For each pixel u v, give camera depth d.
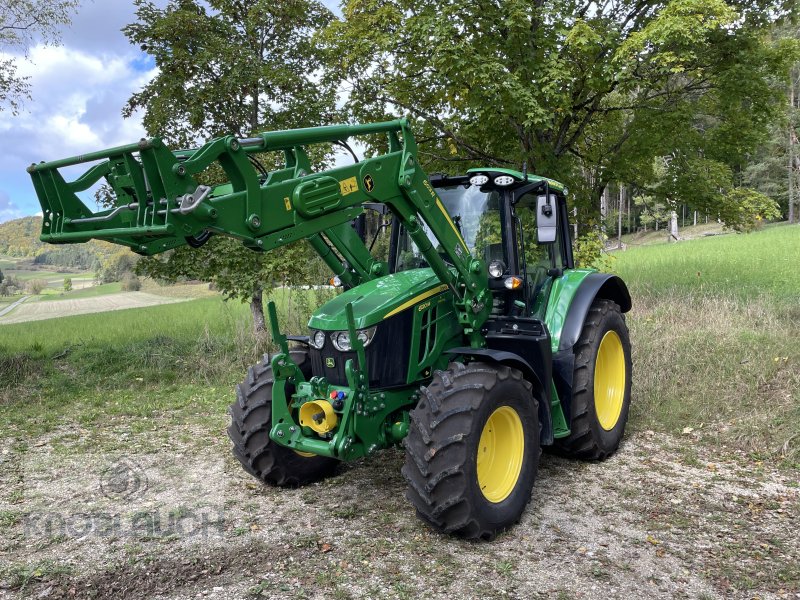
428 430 3.62
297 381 4.25
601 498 4.30
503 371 3.85
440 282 4.29
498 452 3.96
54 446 5.82
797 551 3.49
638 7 10.14
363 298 4.19
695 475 4.67
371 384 3.97
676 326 8.44
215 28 9.88
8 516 4.14
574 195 10.80
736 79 10.07
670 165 11.25
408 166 3.88
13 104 9.90
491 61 8.83
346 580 3.24
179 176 2.82
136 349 9.81
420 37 9.22
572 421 4.82
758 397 5.99
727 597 3.05
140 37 9.50
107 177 3.09
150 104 9.63
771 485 4.43
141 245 2.88
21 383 8.55
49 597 3.12
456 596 3.08
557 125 10.55
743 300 9.83
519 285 4.34
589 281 5.09
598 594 3.09
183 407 7.25
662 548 3.55
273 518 4.07
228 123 10.12
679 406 5.98
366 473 4.88
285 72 9.59
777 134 38.81
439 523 3.61
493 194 4.57
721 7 8.21
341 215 3.59
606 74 9.04
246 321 11.12
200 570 3.38
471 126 10.42
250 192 3.11
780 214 10.88
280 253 9.16
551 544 3.64
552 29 9.34
